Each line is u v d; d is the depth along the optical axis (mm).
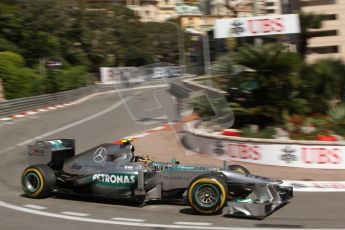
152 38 83062
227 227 8344
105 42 64688
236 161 14836
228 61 18234
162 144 18188
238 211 8930
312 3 70438
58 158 11391
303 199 10609
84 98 42719
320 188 11695
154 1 144375
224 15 53562
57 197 11031
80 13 59125
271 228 8250
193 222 8742
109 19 67562
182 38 75000
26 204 10328
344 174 13203
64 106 35406
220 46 29562
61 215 9383
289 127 15930
